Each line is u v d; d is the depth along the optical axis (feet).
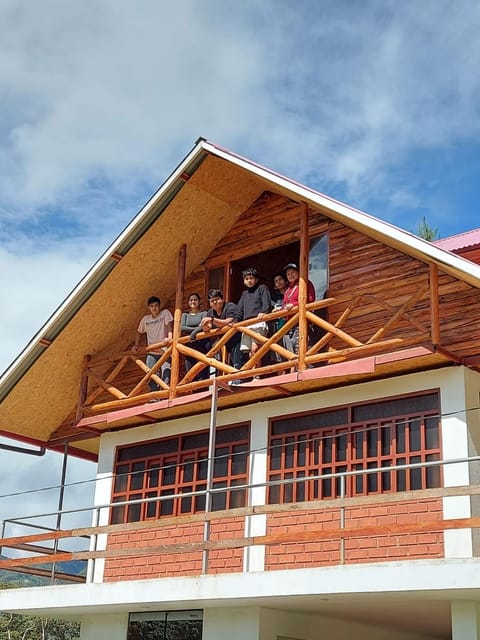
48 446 54.13
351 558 39.88
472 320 39.68
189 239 49.80
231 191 48.62
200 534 45.68
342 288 44.55
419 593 34.01
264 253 51.67
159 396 46.88
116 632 45.88
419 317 41.27
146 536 47.73
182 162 46.03
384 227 39.27
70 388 52.54
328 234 46.01
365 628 45.06
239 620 40.40
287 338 45.11
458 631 34.78
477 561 32.35
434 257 37.73
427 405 40.16
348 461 41.65
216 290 47.70
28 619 129.49
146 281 50.65
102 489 50.44
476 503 37.73
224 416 46.60
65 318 49.49
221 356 47.78
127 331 52.54
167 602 40.27
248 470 44.73
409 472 39.68
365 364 39.81
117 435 51.08
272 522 42.96
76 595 43.27
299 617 41.42
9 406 51.85
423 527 33.22
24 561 44.93
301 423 43.80
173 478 47.98
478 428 39.37
